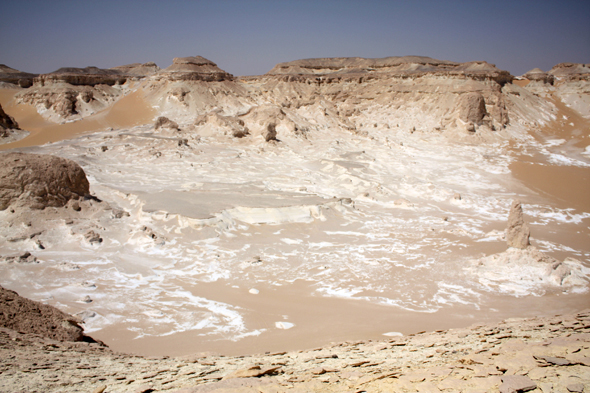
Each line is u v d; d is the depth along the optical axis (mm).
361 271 29734
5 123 86312
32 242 31281
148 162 63531
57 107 98375
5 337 12133
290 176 57312
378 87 112812
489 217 44031
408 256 32531
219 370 9898
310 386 7480
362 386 7426
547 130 93438
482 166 66438
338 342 18062
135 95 110438
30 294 24172
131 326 21359
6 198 33906
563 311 24047
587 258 32656
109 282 26656
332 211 41469
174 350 18625
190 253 31938
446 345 11938
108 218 36812
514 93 105250
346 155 68688
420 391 6871
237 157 67938
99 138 75375
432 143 82688
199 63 115875
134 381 8555
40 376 8578
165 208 37844
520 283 27594
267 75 127562
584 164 67188
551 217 44469
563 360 7449
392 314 23344
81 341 15617
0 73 119562
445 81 101625
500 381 6719
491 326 16734
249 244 34312
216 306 24047
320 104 101188
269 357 12805
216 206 38938
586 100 108938
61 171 36344
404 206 46906
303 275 29000
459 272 29547
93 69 119375
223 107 105562
